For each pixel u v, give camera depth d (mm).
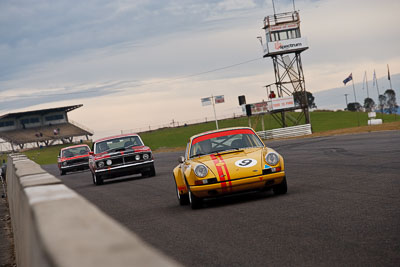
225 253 8664
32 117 196000
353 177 18516
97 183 31781
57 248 1645
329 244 8367
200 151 16969
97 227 1825
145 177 33062
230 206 14812
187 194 16547
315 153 34781
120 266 1452
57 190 3299
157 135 162625
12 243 15164
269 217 11922
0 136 184750
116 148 32531
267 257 7996
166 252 9375
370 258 7164
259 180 15125
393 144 32156
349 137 50656
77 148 55688
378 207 11586
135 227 13031
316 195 14828
